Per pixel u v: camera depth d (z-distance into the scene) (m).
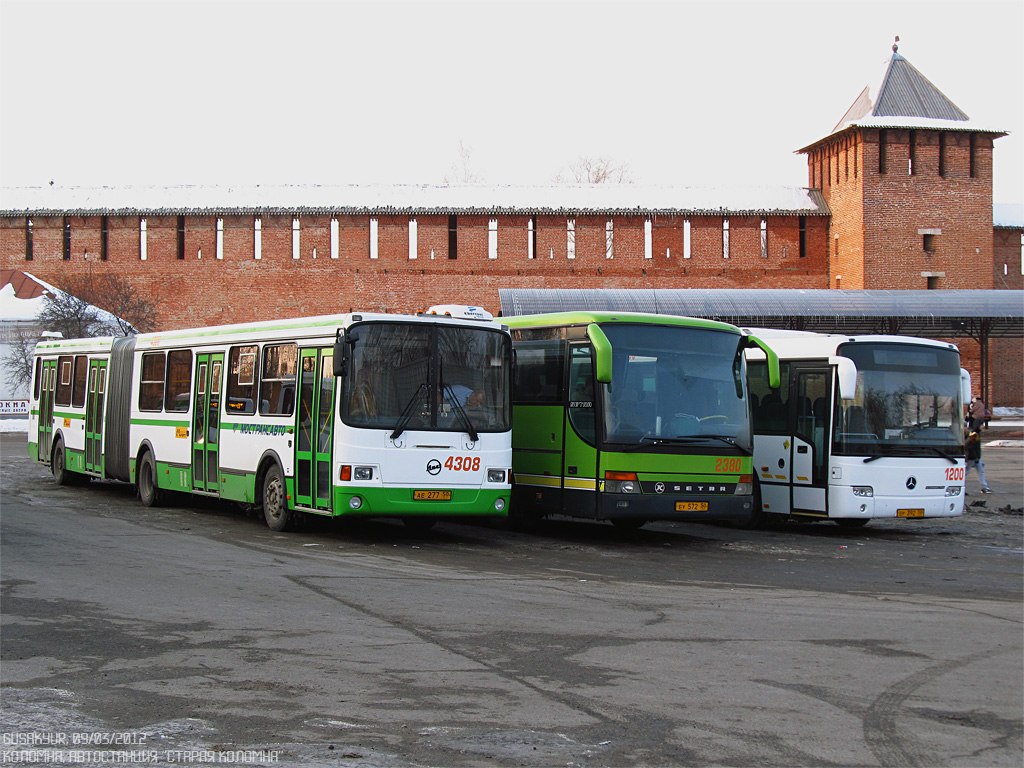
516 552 14.08
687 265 62.47
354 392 13.46
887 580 12.27
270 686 6.90
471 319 14.45
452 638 8.43
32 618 8.95
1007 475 30.25
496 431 14.34
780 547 15.34
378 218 62.22
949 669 7.74
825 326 54.28
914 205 59.69
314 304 61.94
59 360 22.95
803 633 8.95
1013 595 11.33
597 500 14.34
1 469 26.72
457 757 5.59
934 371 17.08
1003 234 69.56
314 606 9.65
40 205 63.09
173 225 62.25
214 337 16.88
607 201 62.78
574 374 14.95
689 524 18.64
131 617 9.02
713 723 6.27
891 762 5.66
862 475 16.23
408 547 14.16
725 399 15.10
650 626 9.09
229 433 16.19
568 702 6.64
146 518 16.84
